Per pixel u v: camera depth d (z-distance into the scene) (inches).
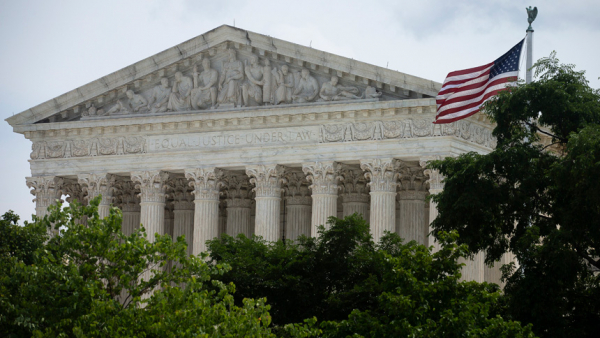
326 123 3139.8
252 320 1657.2
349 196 3400.6
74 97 3518.7
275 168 3211.1
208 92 3334.2
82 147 3543.3
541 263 2046.0
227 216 3634.4
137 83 3454.7
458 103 2669.8
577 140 1998.0
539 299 2027.6
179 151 3371.1
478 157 2250.2
